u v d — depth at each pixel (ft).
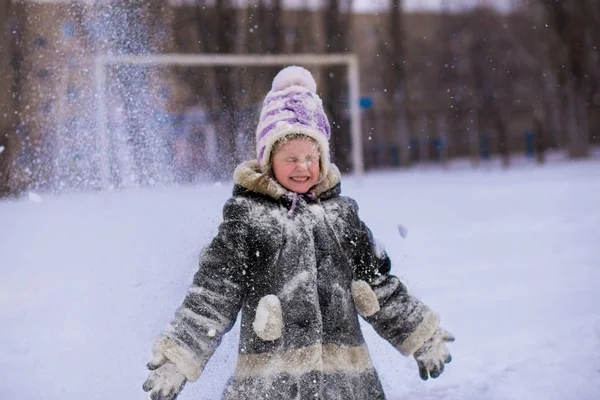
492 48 190.70
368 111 202.90
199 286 15.08
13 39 78.43
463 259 39.32
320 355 14.99
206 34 138.00
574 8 162.50
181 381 14.56
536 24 171.83
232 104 122.01
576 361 20.03
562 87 171.73
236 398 14.93
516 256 39.19
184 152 73.10
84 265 36.76
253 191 15.75
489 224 54.39
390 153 211.61
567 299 27.99
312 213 15.80
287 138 15.81
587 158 168.76
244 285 15.31
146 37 67.26
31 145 77.82
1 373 21.68
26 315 28.27
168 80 93.30
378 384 15.62
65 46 63.93
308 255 15.43
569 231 46.80
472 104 195.83
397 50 192.03
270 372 14.83
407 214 64.64
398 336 16.17
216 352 18.04
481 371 20.44
